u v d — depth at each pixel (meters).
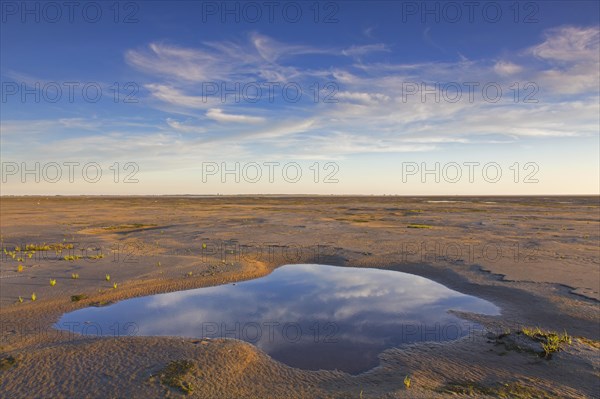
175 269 15.73
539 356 8.01
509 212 54.53
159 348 8.19
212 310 11.19
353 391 6.62
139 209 64.56
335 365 7.68
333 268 17.39
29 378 6.77
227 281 14.60
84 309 11.03
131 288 13.07
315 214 50.62
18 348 8.16
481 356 8.10
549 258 18.20
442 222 38.09
